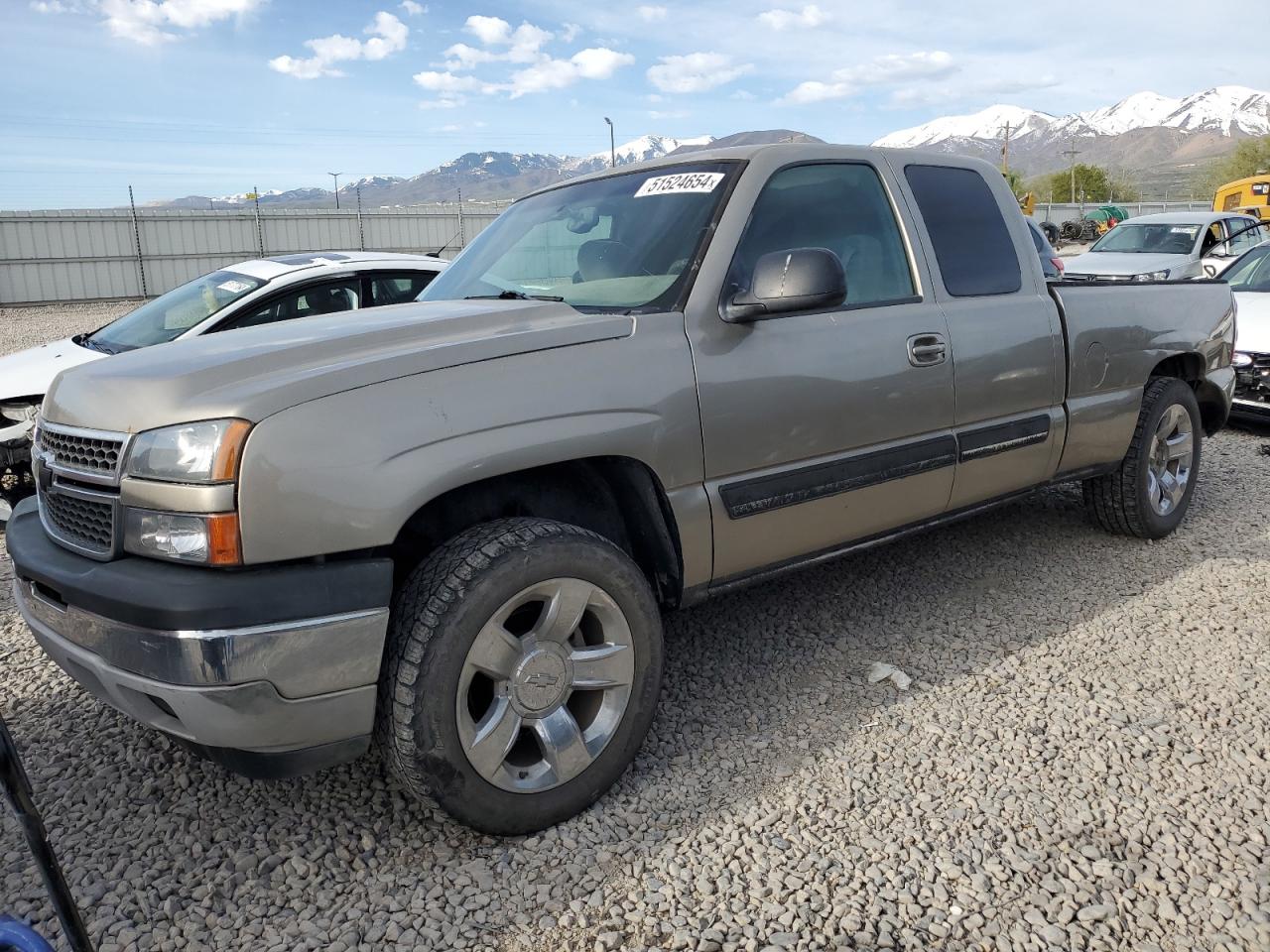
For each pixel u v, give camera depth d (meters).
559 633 2.49
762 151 3.26
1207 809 2.57
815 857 2.41
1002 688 3.29
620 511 2.92
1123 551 4.62
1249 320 7.32
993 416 3.72
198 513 2.10
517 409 2.44
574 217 3.50
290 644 2.11
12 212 27.81
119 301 29.56
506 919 2.22
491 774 2.41
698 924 2.18
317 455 2.15
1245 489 5.71
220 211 31.23
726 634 3.80
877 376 3.23
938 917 2.19
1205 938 2.11
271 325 2.98
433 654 2.26
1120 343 4.26
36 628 2.48
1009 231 3.97
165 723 2.21
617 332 2.71
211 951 2.14
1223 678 3.31
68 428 2.41
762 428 2.95
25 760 2.99
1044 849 2.42
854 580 4.34
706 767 2.84
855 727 3.05
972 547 4.72
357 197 33.75
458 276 3.67
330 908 2.28
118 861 2.46
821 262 2.74
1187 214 14.33
